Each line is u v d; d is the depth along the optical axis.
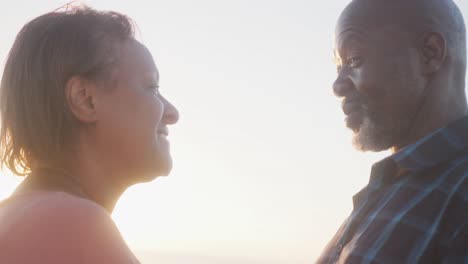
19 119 1.27
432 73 2.01
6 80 1.30
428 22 2.00
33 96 1.26
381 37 2.03
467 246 1.71
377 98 2.04
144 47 1.39
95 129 1.31
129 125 1.32
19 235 1.08
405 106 2.02
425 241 1.76
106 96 1.31
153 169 1.37
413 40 2.01
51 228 1.08
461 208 1.75
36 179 1.25
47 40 1.28
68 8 1.34
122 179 1.35
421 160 1.89
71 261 1.06
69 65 1.27
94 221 1.10
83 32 1.29
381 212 1.89
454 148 1.89
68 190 1.24
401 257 1.77
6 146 1.30
